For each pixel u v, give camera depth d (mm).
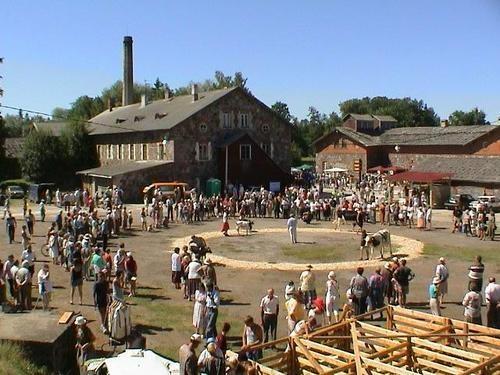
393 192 61188
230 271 29219
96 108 116438
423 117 142375
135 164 66125
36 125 91125
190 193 55156
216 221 47250
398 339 14562
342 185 71938
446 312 22109
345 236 39219
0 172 75938
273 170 65875
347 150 86188
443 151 75125
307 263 30906
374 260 31344
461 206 49094
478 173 59156
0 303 21156
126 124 71938
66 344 16266
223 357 13922
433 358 14453
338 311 19984
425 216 42719
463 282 26766
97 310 21141
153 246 36281
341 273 28672
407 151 79938
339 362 13297
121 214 42906
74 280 23047
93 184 68688
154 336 19422
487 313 19078
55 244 30297
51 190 66250
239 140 63812
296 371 14102
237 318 21500
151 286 26422
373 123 93938
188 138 63406
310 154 136250
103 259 24406
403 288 21844
